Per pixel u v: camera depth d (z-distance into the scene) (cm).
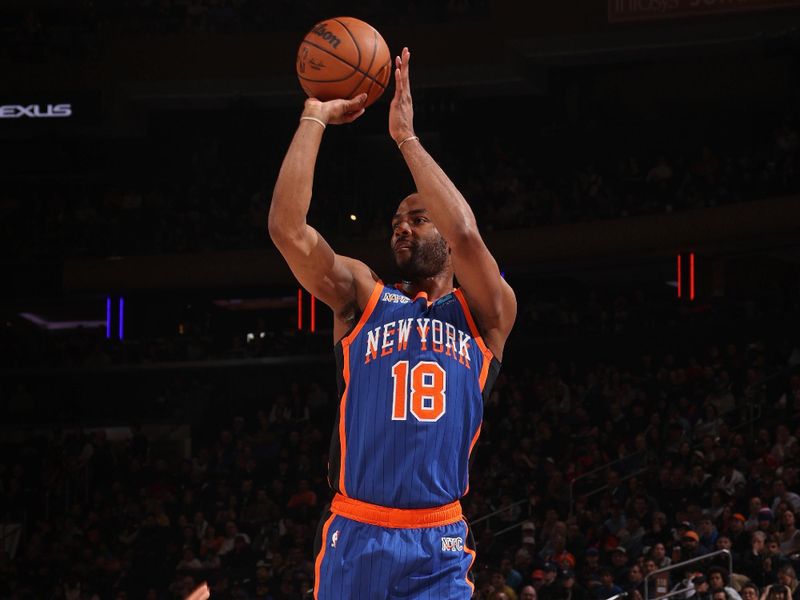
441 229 420
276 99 3222
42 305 3284
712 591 1405
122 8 3188
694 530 1636
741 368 2294
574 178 3070
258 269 3119
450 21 3078
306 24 3142
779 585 1340
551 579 1658
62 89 3158
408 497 414
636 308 2803
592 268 3008
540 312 2958
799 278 2803
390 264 3009
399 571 412
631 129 3133
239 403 3036
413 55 3084
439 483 417
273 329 3291
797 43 2631
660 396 2270
